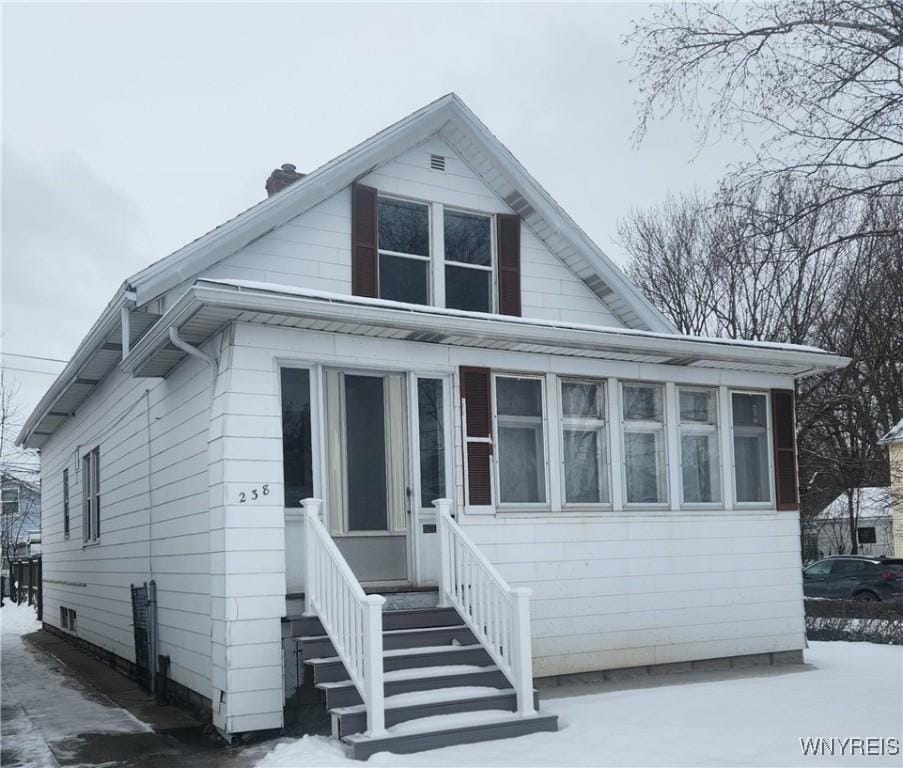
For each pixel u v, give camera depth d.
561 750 6.90
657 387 11.33
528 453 10.40
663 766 6.30
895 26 8.05
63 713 9.84
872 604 16.39
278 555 8.27
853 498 31.81
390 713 7.25
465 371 9.90
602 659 10.31
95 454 15.35
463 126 11.55
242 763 7.09
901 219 12.89
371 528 9.20
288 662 8.16
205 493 8.93
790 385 12.31
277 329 8.71
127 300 9.82
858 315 19.56
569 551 10.30
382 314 8.73
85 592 15.94
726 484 11.57
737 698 8.98
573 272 12.61
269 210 10.27
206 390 9.10
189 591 9.44
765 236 8.62
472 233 11.96
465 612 8.63
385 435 9.43
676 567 11.02
